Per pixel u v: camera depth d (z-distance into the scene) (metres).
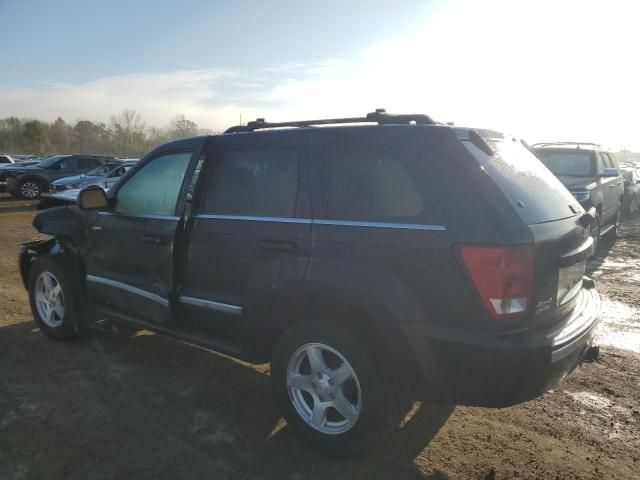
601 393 3.85
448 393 2.65
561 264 2.75
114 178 16.72
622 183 11.15
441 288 2.56
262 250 3.17
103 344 4.73
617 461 2.98
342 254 2.85
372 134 2.93
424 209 2.66
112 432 3.24
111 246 4.19
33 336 4.91
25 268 5.29
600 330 5.21
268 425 3.35
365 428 2.80
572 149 9.38
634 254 9.35
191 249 3.59
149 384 3.93
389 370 2.79
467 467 2.92
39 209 6.73
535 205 2.77
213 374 4.13
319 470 2.88
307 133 3.19
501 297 2.46
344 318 2.95
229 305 3.35
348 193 2.94
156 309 3.83
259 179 3.35
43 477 2.78
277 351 3.13
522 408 3.62
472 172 2.63
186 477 2.80
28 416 3.42
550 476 2.84
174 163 3.87
